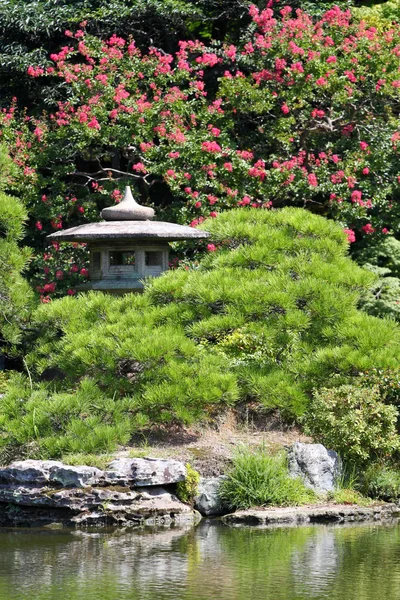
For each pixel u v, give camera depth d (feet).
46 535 27.58
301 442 33.17
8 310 36.24
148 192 55.88
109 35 56.80
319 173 48.55
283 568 23.20
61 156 50.83
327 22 50.65
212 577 22.35
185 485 30.42
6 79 58.03
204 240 41.04
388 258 54.03
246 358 37.11
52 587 21.53
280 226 37.22
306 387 33.50
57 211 50.34
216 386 31.99
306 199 49.52
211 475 31.14
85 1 54.60
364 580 22.04
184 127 48.93
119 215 39.68
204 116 49.37
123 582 21.93
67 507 29.09
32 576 22.56
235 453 31.78
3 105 56.24
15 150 50.19
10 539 27.04
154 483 29.86
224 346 38.24
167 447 32.40
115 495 29.25
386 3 58.49
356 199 47.32
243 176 47.91
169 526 28.73
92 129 48.57
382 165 49.11
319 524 28.96
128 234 37.63
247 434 33.94
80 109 49.16
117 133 49.47
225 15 57.98
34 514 29.45
